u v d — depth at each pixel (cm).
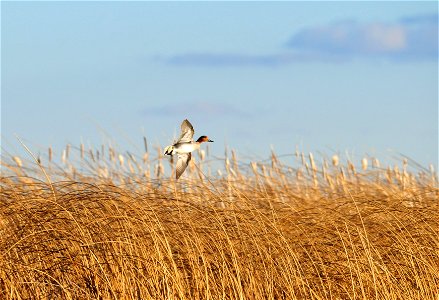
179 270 1493
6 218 1465
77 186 1727
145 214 1495
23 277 1402
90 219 1482
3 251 1402
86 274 1434
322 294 1538
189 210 1592
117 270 1436
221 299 1446
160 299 1405
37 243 1434
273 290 1530
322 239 1622
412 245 1619
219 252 1496
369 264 1529
